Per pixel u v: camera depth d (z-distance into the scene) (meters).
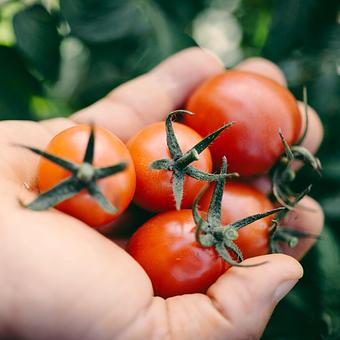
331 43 0.19
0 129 0.13
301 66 0.19
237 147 0.14
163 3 0.21
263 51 0.20
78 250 0.10
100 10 0.19
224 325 0.11
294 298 0.16
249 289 0.11
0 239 0.10
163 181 0.12
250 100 0.14
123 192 0.11
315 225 0.16
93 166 0.11
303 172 0.18
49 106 0.19
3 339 0.11
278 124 0.14
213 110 0.14
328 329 0.16
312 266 0.17
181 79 0.17
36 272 0.10
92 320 0.10
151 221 0.12
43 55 0.19
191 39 0.20
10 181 0.12
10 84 0.19
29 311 0.10
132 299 0.10
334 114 0.19
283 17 0.19
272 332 0.16
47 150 0.11
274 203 0.15
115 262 0.11
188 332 0.11
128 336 0.10
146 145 0.12
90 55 0.20
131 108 0.17
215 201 0.12
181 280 0.12
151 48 0.19
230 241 0.12
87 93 0.20
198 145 0.12
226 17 0.23
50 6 0.19
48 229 0.10
